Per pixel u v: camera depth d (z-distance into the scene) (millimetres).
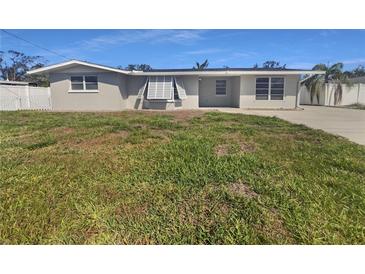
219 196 2721
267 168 3631
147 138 5762
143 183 3086
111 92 15172
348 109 16328
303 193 2805
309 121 9688
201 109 15672
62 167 3721
